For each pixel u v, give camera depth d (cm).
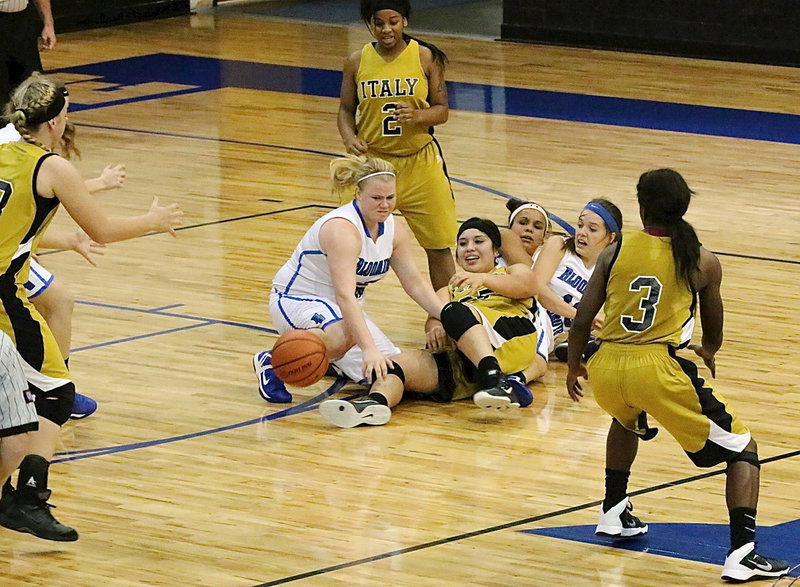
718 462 930
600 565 950
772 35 3250
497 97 2908
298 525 1025
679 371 923
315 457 1162
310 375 1233
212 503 1067
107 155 2383
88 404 1246
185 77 3138
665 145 2452
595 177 2212
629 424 962
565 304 1362
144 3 3959
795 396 1297
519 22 3619
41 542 999
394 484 1103
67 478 1115
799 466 1130
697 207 2030
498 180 2202
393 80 1492
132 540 1000
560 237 1394
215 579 932
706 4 3325
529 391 1264
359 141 1498
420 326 1512
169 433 1216
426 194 1519
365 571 945
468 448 1180
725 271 1716
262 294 1631
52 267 1741
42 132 993
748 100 2847
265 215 2002
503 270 1334
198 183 2197
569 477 1115
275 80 3102
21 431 918
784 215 1983
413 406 1288
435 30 3797
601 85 3028
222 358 1412
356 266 1273
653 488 1089
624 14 3453
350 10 4181
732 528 918
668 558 961
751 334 1480
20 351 958
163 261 1767
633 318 928
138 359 1407
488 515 1041
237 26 3888
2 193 949
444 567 949
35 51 2053
